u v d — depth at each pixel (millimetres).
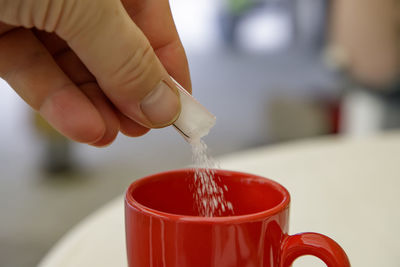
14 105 2297
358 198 398
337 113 1327
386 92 1136
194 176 294
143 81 272
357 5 1146
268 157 463
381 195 403
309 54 3004
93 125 296
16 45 293
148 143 1817
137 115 285
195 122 283
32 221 1168
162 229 251
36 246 1052
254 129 2004
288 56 3428
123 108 287
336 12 1233
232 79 3102
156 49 322
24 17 256
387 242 347
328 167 448
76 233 348
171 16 320
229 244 250
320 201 392
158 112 279
